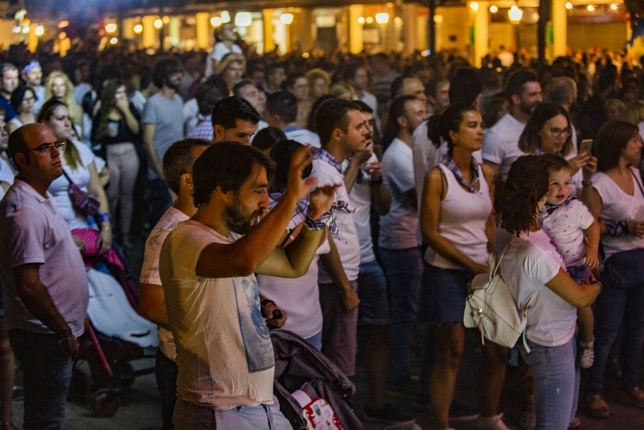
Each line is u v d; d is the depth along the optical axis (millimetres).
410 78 7945
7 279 4184
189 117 9844
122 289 5859
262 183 2906
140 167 9984
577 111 9578
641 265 5449
